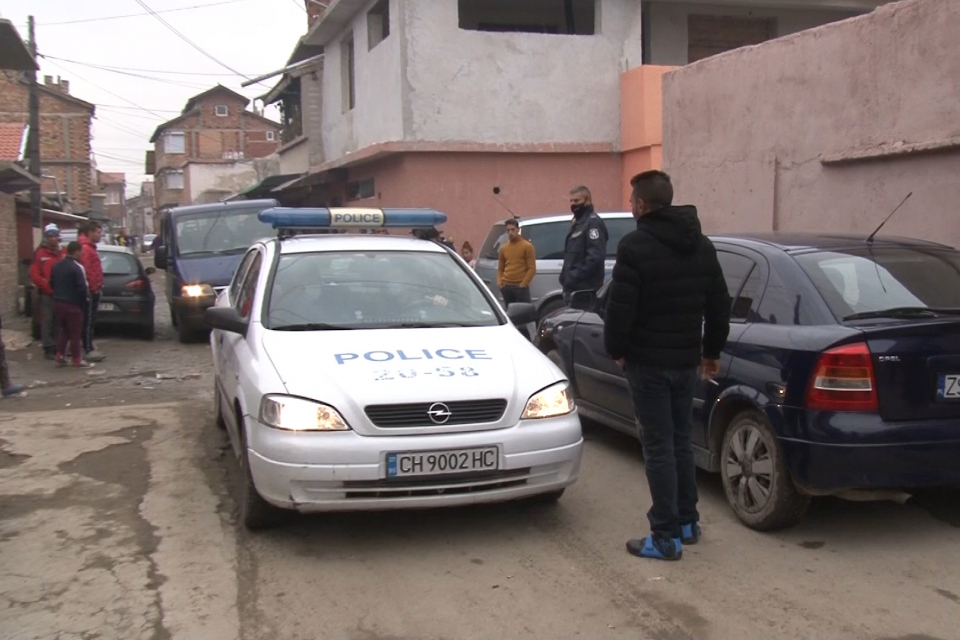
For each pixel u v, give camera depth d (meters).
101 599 4.32
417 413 4.73
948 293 5.19
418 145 17.55
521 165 18.22
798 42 10.48
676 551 4.77
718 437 5.48
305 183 24.09
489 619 4.11
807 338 4.82
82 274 11.91
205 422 8.05
